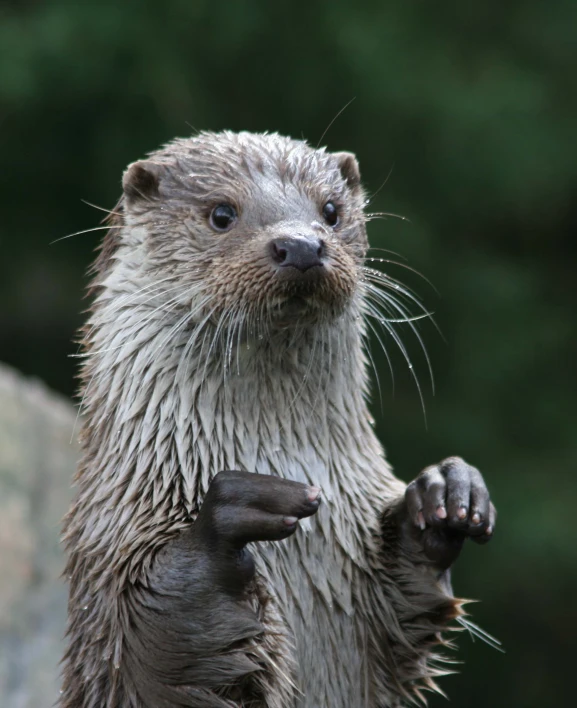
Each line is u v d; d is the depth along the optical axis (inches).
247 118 1029.2
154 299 366.9
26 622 559.5
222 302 353.4
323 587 361.7
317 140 1034.1
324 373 367.9
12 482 628.4
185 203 374.0
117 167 1000.2
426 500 354.3
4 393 687.1
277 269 343.6
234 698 339.0
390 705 376.8
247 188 370.3
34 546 597.6
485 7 1074.1
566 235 1157.1
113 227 391.2
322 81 1020.5
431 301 1011.9
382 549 372.2
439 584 367.9
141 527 347.3
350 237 386.9
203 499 348.5
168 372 360.5
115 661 340.2
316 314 350.9
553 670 1005.2
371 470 379.9
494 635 1000.2
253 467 358.9
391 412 990.4
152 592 330.6
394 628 373.4
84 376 385.4
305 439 364.8
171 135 994.7
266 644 339.0
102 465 362.6
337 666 364.2
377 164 1037.2
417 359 1007.0
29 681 532.1
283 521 317.4
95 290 399.5
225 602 327.9
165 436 356.2
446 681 1020.5
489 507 352.2
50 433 673.6
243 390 359.6
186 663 330.6
